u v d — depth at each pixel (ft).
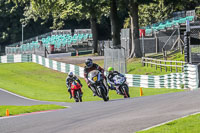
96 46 546.67
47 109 159.94
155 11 639.76
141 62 370.94
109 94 260.01
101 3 404.36
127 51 418.31
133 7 411.54
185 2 520.01
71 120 102.32
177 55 349.41
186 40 234.17
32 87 322.75
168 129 77.82
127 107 122.01
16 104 208.54
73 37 609.83
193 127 78.48
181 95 142.31
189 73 230.07
